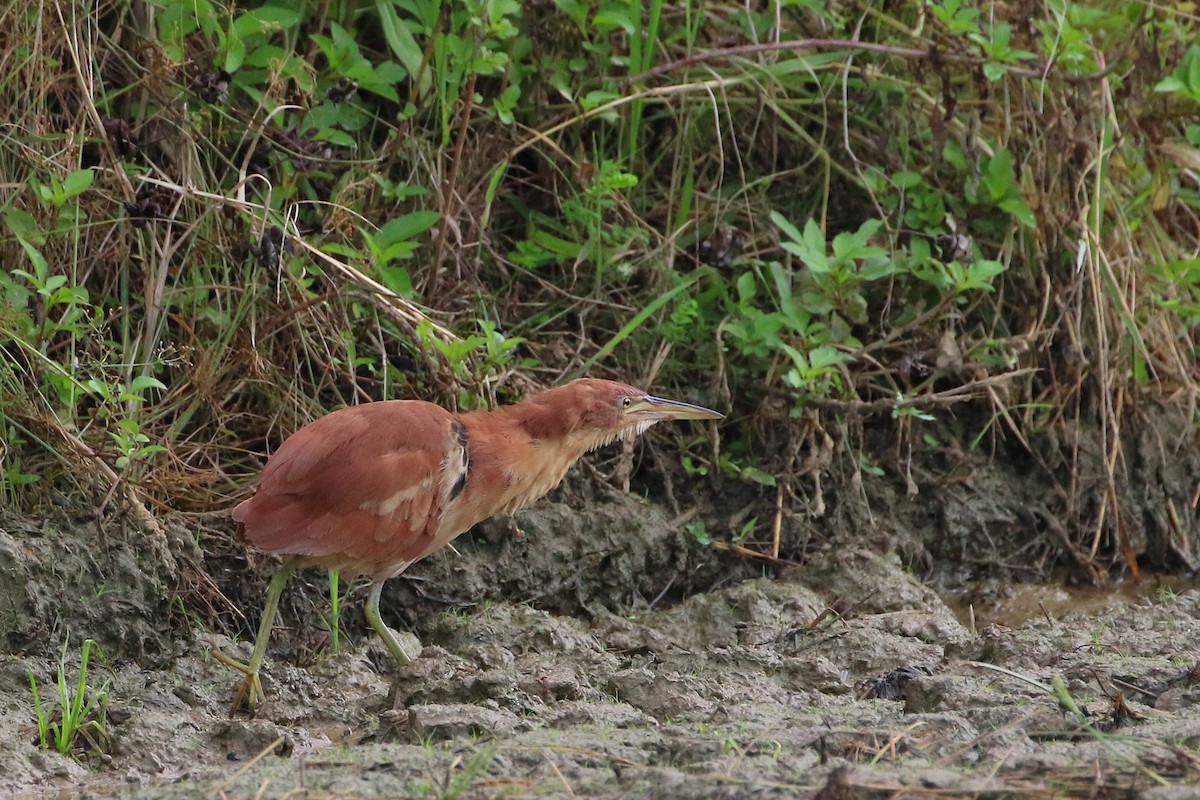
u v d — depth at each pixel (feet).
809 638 32.50
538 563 35.45
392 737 25.84
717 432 38.09
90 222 34.73
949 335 38.37
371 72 36.94
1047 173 40.96
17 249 33.78
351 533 28.63
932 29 40.04
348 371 35.55
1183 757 21.98
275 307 35.19
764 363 38.91
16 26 34.40
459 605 34.60
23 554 29.71
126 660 30.25
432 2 37.65
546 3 39.37
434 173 38.29
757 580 36.24
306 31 38.86
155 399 34.68
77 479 31.63
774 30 40.63
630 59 39.24
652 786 21.58
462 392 34.63
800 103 41.04
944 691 26.89
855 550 36.52
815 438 38.34
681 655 30.22
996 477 39.83
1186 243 44.47
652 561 36.63
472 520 31.19
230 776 22.95
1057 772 21.66
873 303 39.96
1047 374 40.57
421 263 38.06
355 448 28.81
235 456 34.88
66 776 24.18
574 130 39.88
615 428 32.53
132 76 36.42
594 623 35.37
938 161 40.11
